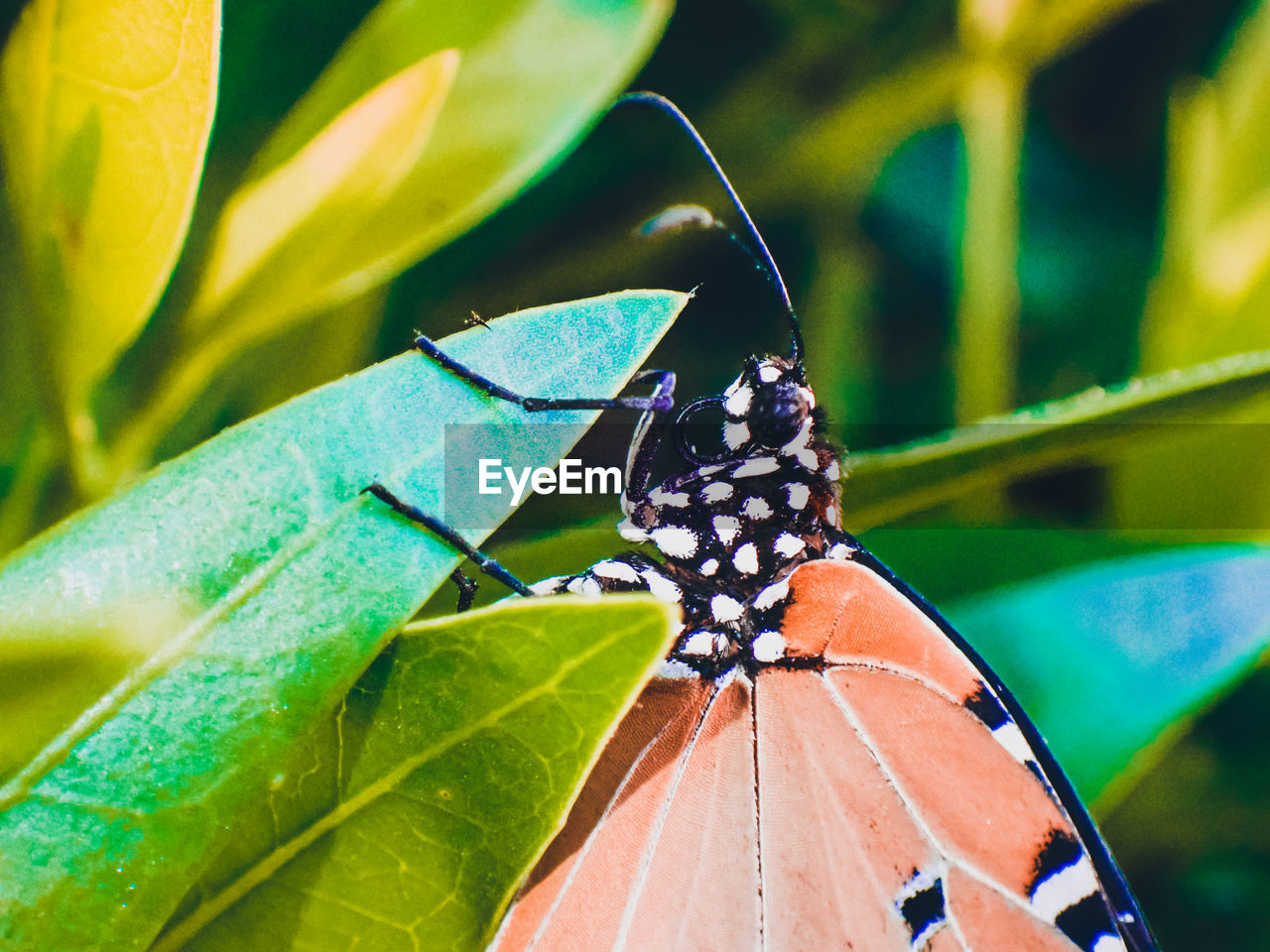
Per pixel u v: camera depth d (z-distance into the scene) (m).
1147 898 0.07
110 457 0.06
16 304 0.06
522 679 0.05
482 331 0.06
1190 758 0.07
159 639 0.05
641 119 0.07
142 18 0.05
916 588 0.07
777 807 0.06
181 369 0.06
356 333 0.07
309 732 0.05
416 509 0.05
